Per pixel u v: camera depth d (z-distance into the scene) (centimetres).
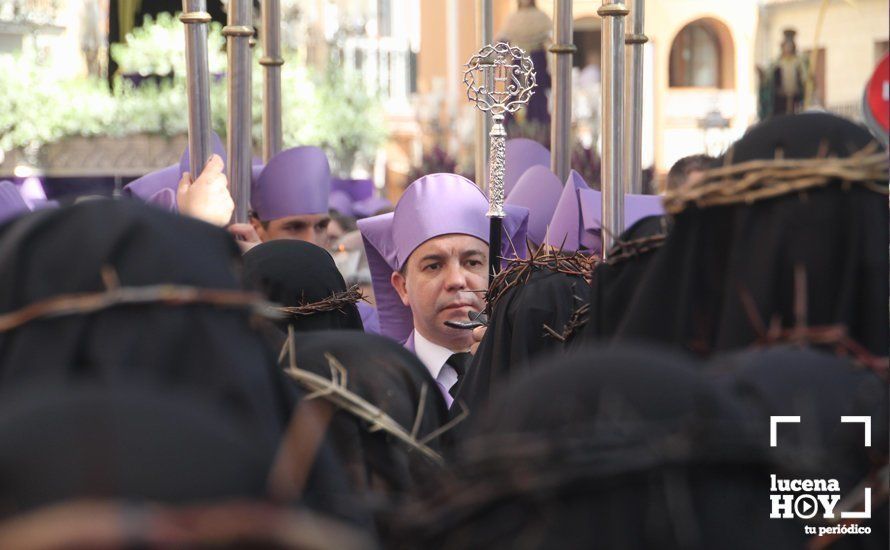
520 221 1119
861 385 411
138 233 378
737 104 6631
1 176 2591
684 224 473
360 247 1789
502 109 1060
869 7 4812
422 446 605
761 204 461
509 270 914
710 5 6619
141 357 357
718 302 470
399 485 600
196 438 259
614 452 304
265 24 1567
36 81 2575
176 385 353
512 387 343
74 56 4169
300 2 4997
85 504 238
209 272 381
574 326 688
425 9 6844
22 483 245
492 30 1276
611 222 945
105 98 2594
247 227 1109
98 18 4050
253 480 264
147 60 2650
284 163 1456
